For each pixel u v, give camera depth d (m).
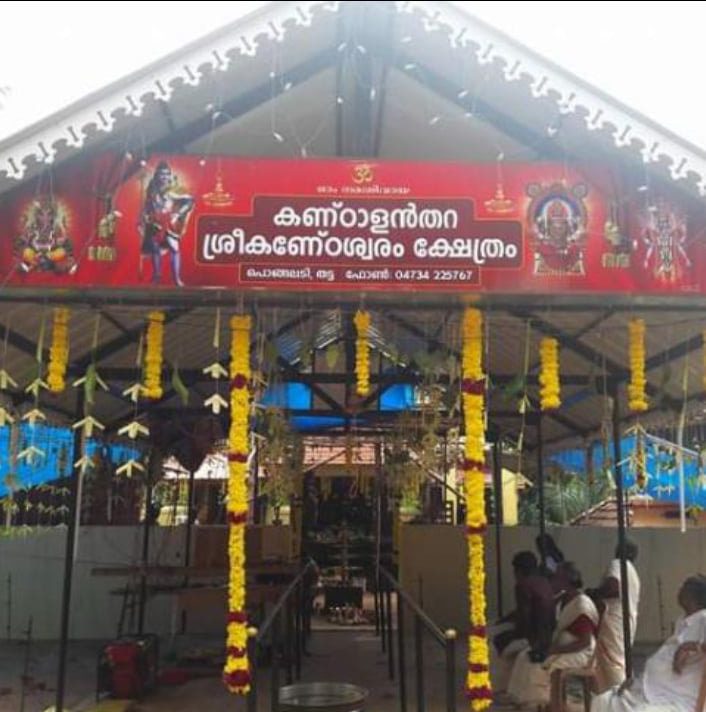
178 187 5.26
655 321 6.45
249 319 5.55
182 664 9.11
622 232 5.32
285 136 5.99
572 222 5.31
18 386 7.24
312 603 12.19
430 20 4.88
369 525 15.34
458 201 5.27
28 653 9.43
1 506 8.89
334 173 5.27
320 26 5.02
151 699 7.72
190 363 9.06
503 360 9.03
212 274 5.18
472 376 5.55
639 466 7.42
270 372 7.99
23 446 7.65
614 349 7.43
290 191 5.25
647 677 5.57
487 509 14.60
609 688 6.71
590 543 11.80
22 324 6.46
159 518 12.39
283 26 4.86
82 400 7.28
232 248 5.20
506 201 5.29
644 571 11.47
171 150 5.65
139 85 4.88
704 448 7.90
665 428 9.12
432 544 11.94
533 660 7.15
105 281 5.19
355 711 5.34
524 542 11.97
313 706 5.22
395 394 11.56
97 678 8.12
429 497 14.08
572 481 13.78
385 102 5.72
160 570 9.07
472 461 5.46
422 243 5.22
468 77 5.32
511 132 5.68
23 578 11.16
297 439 12.05
